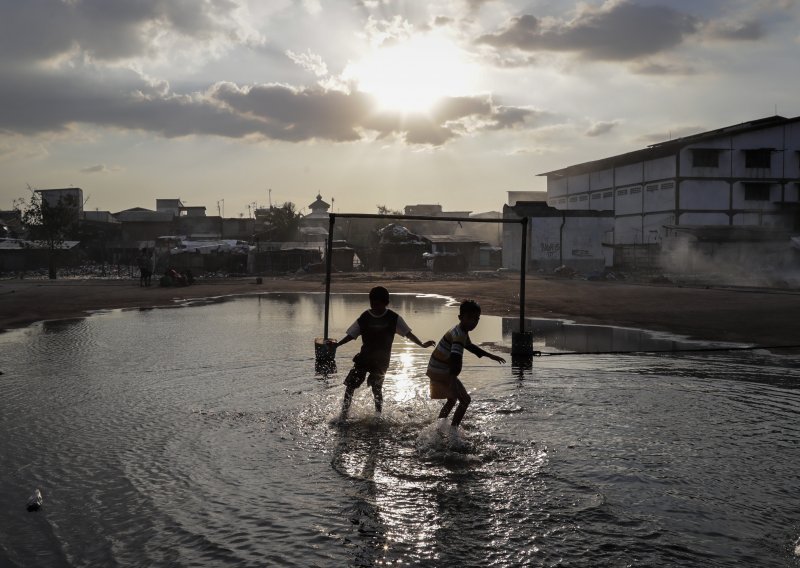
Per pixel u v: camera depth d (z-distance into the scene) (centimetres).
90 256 7469
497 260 7600
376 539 391
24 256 6388
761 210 5316
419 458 548
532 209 5638
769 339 1355
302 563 361
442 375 655
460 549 376
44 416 709
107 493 474
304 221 8725
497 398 780
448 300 2870
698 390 829
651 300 2428
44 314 2188
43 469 529
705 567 352
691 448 571
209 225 8544
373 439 608
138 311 2350
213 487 482
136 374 977
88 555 378
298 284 4481
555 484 483
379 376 727
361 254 7138
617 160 5969
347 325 1808
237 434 629
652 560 361
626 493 464
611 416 691
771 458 542
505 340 1409
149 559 370
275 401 776
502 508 438
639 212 5731
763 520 416
